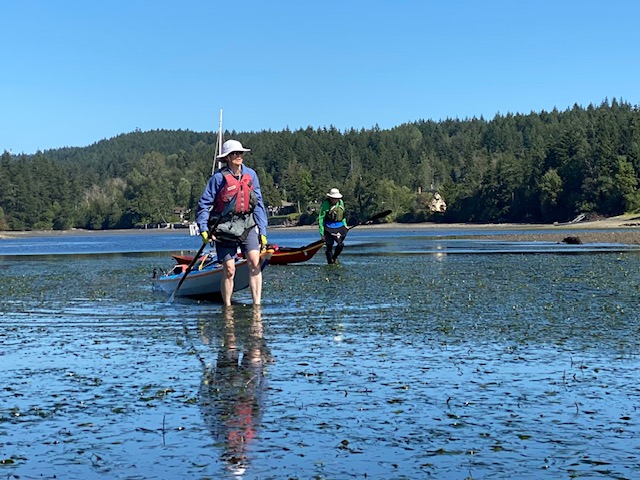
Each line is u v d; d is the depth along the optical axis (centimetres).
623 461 460
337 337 894
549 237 5041
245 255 1228
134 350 836
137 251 4066
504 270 1875
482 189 14275
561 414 558
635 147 12319
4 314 1159
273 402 598
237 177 1208
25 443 509
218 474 447
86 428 539
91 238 9725
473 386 643
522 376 678
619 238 4325
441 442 498
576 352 782
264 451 484
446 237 5812
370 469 452
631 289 1362
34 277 1942
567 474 440
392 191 16000
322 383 659
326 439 506
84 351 836
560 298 1234
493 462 461
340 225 2295
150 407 591
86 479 442
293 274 1870
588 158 12488
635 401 590
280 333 930
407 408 578
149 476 445
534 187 13362
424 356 773
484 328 943
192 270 1448
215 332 947
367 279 1664
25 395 637
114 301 1325
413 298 1269
